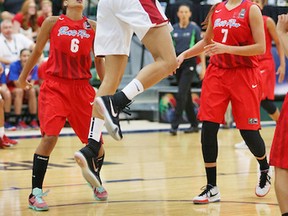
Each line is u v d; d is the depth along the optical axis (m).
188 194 6.24
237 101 5.84
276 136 4.08
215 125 5.82
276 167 4.10
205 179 7.12
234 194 6.23
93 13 15.52
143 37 4.48
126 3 4.51
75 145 10.57
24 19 13.42
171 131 12.06
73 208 5.64
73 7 5.69
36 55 5.85
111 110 4.31
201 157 9.00
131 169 7.95
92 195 6.23
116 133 4.29
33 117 12.68
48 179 7.20
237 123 5.93
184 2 14.41
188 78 11.95
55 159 8.95
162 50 4.44
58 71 5.66
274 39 9.60
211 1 15.47
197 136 11.84
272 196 6.13
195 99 13.43
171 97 13.71
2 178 7.29
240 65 5.79
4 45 12.48
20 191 6.48
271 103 9.98
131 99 4.38
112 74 4.64
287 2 14.93
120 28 4.61
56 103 5.65
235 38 5.73
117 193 6.33
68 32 5.67
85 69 5.76
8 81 12.38
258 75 5.92
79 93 5.73
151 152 9.63
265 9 13.84
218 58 5.83
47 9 13.48
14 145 10.50
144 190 6.47
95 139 4.60
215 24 5.84
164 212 5.43
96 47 4.71
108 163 8.50
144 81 4.38
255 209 5.52
